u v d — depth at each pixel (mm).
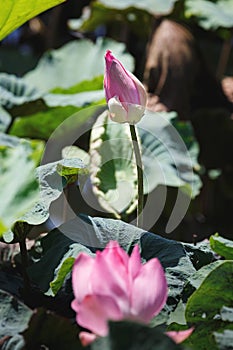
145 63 5168
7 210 2209
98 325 2047
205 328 2363
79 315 2057
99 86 4422
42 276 2512
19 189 2225
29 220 2430
